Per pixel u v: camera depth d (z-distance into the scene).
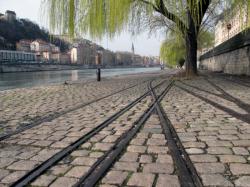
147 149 4.54
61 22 17.23
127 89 15.69
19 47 157.62
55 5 17.27
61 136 5.49
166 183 3.31
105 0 16.16
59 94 13.89
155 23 25.58
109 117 7.27
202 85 16.59
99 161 4.07
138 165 3.88
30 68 111.50
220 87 14.86
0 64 97.69
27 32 179.75
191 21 20.61
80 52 156.12
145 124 6.38
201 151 4.36
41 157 4.32
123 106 9.14
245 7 17.41
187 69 23.69
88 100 11.08
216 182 3.31
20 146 4.93
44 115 7.98
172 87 15.94
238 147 4.51
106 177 3.52
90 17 16.47
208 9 21.66
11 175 3.69
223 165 3.79
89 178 3.52
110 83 21.84
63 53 165.62
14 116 7.95
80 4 16.75
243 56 25.88
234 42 28.39
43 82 36.41
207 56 58.00
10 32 165.38
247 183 3.27
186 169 3.68
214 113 7.44
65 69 134.12
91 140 5.16
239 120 6.49
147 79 26.39
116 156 4.22
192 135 5.30
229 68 32.69
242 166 3.74
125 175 3.57
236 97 10.52
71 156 4.33
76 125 6.45
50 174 3.67
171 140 5.00
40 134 5.71
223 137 5.10
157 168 3.76
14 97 12.97
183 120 6.68
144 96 11.86
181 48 53.56
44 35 190.38
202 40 50.12
